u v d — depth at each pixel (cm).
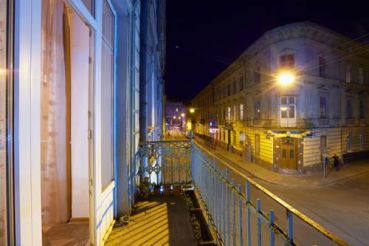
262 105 1766
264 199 997
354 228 763
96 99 238
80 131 283
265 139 1739
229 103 2661
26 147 123
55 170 266
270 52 1638
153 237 272
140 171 443
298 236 688
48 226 265
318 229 92
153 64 873
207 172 314
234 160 2058
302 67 1477
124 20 338
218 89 3188
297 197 1073
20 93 119
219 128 3120
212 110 3556
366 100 2066
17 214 116
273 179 1395
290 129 1484
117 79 330
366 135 2095
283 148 1584
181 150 468
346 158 1848
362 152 2036
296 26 1459
